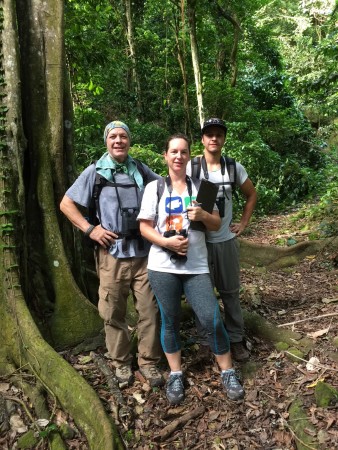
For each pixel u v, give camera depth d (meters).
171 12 11.75
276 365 3.38
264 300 4.74
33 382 3.16
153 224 2.94
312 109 16.19
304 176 10.70
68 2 6.48
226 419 2.87
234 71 12.66
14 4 3.69
